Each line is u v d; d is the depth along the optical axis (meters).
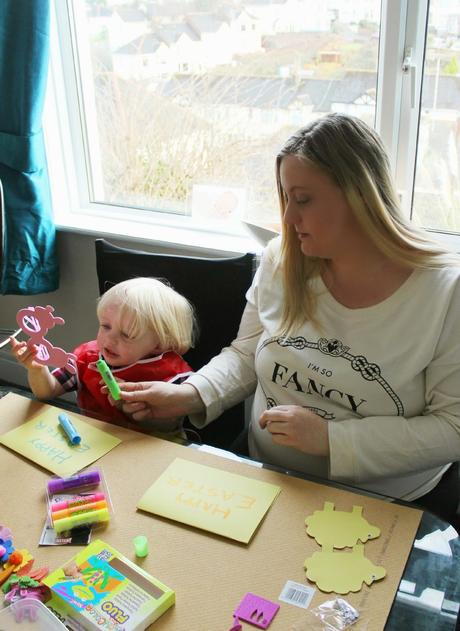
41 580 0.80
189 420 1.41
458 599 0.77
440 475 1.28
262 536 0.86
